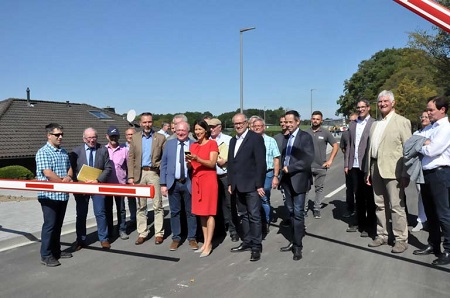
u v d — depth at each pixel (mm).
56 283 4758
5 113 22141
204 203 5531
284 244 6074
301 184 5250
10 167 15578
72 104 29266
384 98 5402
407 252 5383
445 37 19438
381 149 5398
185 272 4977
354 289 4219
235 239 6402
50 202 5352
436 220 5051
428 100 4910
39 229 7238
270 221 7727
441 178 4734
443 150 4660
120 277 4891
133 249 6078
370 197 6410
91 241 6602
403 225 5383
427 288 4195
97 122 27812
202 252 5699
